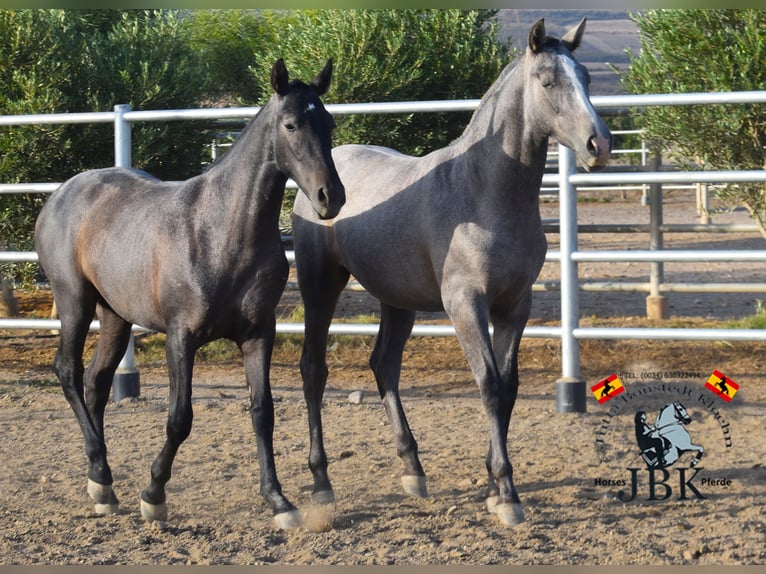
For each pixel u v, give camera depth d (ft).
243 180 21.18
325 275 25.89
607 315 50.14
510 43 48.44
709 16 39.63
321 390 25.20
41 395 35.73
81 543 20.89
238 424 31.73
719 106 38.75
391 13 45.42
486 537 21.02
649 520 22.08
